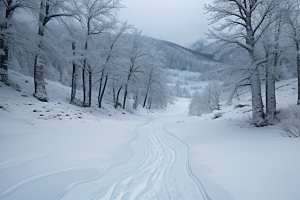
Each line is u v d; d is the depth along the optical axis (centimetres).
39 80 1021
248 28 805
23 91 1026
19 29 774
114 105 1952
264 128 660
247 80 825
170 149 649
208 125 982
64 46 1304
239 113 1114
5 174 307
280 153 380
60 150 462
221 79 859
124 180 362
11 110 732
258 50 767
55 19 1064
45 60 1173
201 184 324
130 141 755
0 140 450
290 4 739
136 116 2048
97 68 1473
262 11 784
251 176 302
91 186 322
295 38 716
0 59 966
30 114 774
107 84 2008
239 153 438
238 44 786
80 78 1969
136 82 2117
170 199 286
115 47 1540
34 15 879
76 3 1098
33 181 302
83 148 510
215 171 360
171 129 1146
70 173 353
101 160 453
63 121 832
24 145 450
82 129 765
